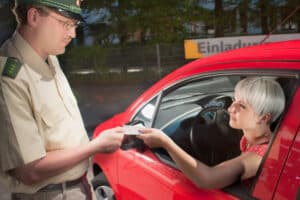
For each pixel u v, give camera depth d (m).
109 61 12.02
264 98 1.56
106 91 10.42
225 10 12.08
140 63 11.82
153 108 2.47
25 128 1.38
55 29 1.42
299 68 1.46
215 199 1.68
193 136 2.24
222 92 2.41
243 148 1.83
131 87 10.77
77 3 1.45
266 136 1.59
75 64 12.16
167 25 12.38
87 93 10.32
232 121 1.71
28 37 1.43
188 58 10.50
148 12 12.46
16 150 1.37
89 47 12.17
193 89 2.48
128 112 2.77
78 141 1.58
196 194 1.79
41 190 1.57
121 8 12.62
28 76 1.41
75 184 1.65
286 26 7.28
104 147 1.49
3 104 1.35
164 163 2.13
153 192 2.13
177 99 2.48
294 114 1.42
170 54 11.66
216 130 2.15
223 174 1.61
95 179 2.92
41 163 1.41
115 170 2.55
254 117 1.60
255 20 11.76
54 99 1.50
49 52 1.47
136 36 12.63
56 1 1.38
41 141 1.42
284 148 1.43
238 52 1.85
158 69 11.66
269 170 1.47
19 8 1.42
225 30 12.05
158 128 2.42
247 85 1.64
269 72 1.57
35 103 1.42
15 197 1.62
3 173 1.45
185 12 12.30
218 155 2.11
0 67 1.38
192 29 12.30
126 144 2.26
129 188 2.40
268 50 1.68
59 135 1.50
